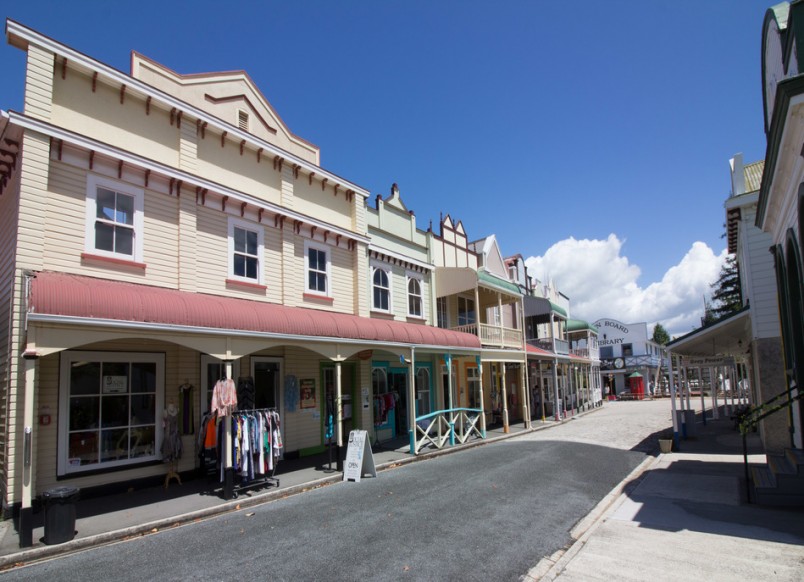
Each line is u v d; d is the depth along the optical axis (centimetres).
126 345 958
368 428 1490
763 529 668
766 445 1195
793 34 664
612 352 5122
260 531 698
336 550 616
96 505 831
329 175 1448
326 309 1399
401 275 1725
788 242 866
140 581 537
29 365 670
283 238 1288
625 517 759
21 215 815
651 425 2109
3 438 816
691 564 556
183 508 805
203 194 1110
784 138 636
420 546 630
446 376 1886
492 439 1644
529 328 2842
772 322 1230
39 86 866
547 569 564
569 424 2256
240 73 1282
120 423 936
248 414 929
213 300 936
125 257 963
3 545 637
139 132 1028
